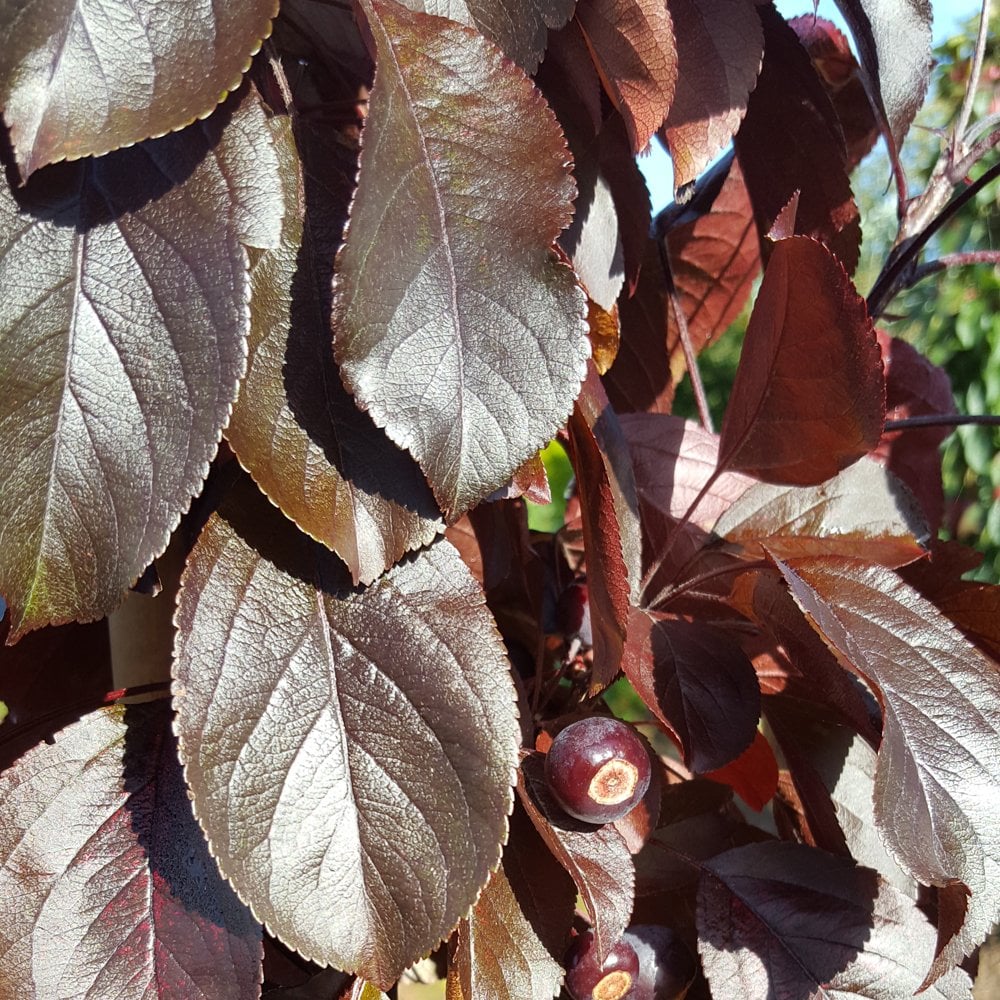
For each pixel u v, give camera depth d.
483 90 0.22
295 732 0.23
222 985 0.23
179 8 0.20
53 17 0.20
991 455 1.45
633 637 0.28
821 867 0.29
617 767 0.24
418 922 0.23
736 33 0.27
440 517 0.23
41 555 0.21
